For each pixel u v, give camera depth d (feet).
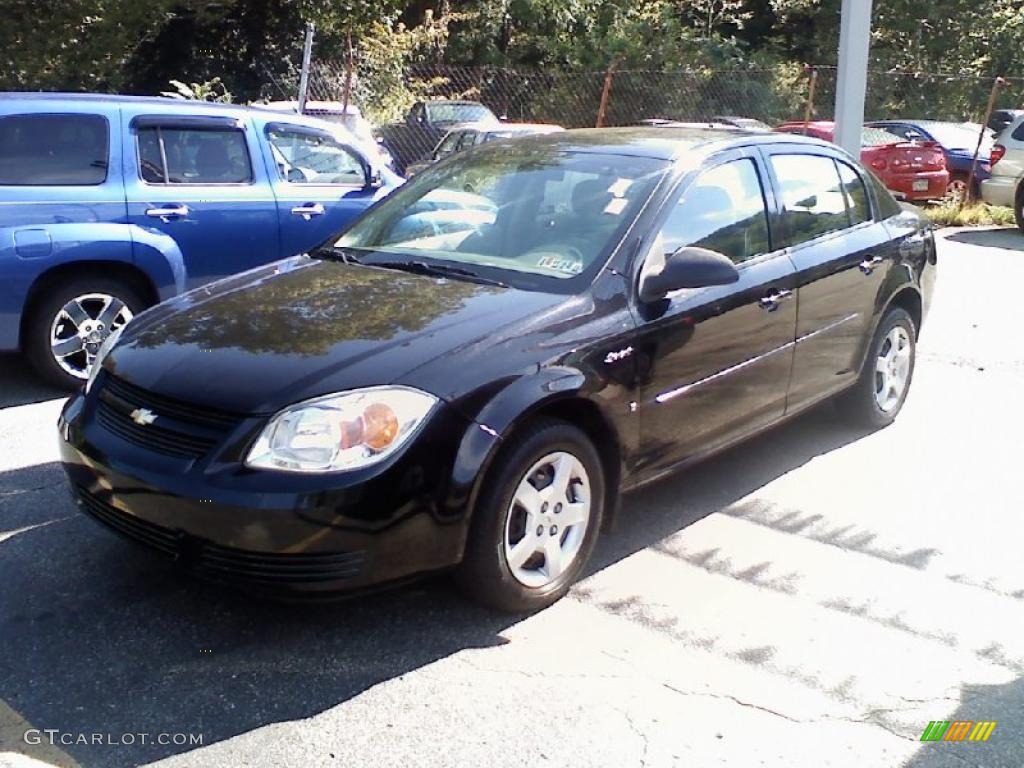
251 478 10.92
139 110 21.99
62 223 20.65
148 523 11.55
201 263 22.70
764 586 13.78
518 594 12.48
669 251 14.57
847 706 11.12
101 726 10.43
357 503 10.91
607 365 13.10
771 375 16.39
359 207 25.05
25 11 54.49
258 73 65.98
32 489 16.16
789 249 16.92
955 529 15.72
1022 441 19.72
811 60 95.66
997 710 11.12
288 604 12.82
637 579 13.89
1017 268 38.42
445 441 11.41
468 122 58.23
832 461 18.53
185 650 11.80
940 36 90.53
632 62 80.33
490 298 13.34
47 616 12.42
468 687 11.26
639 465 14.10
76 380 21.44
